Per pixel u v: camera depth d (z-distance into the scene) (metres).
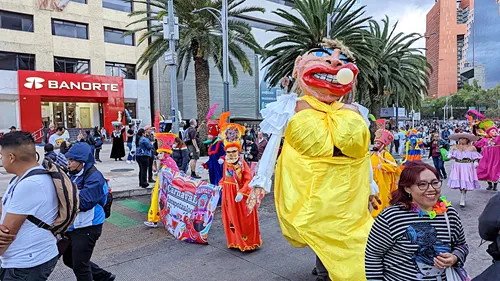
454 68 117.44
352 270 3.22
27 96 25.75
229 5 18.09
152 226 6.37
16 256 2.41
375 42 18.91
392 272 2.17
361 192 3.46
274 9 37.72
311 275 4.29
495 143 9.27
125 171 12.98
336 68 3.52
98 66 29.23
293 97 3.75
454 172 7.54
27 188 2.37
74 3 28.05
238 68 34.50
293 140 3.50
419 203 2.14
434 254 2.07
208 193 5.39
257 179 3.67
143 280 4.20
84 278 3.39
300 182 3.42
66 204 2.56
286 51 17.30
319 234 3.29
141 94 31.41
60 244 3.01
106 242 5.59
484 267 4.40
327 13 16.75
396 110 25.19
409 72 24.58
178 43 17.30
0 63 25.31
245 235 5.07
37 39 26.45
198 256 4.96
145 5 31.12
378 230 2.20
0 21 25.16
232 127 5.09
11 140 2.46
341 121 3.41
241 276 4.28
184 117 31.72
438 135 12.29
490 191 9.29
